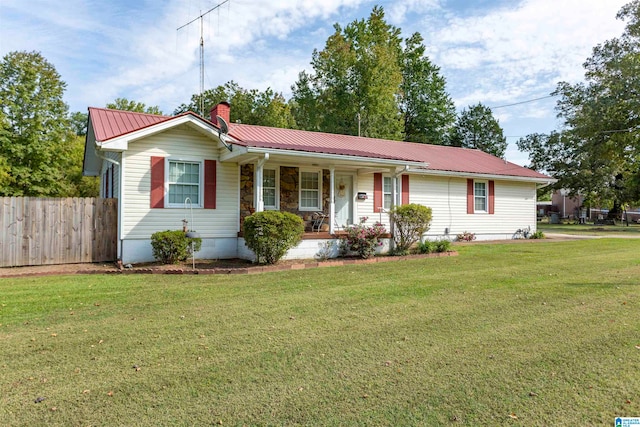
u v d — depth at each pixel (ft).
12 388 11.14
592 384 11.41
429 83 122.31
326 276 28.91
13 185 80.89
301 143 47.14
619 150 100.78
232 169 40.68
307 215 46.70
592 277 28.25
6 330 16.12
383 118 106.73
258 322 17.38
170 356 13.51
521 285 25.45
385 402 10.39
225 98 120.37
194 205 38.58
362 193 51.03
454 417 9.66
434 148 69.62
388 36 111.65
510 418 9.62
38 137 82.89
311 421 9.48
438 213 57.47
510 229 64.54
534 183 67.36
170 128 37.32
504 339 15.20
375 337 15.43
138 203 36.06
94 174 62.44
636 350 14.01
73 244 35.12
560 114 118.42
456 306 20.12
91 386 11.28
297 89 120.47
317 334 15.79
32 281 26.76
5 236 32.68
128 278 28.14
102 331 16.06
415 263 35.88
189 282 26.61
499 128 155.84
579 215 156.87
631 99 94.48
